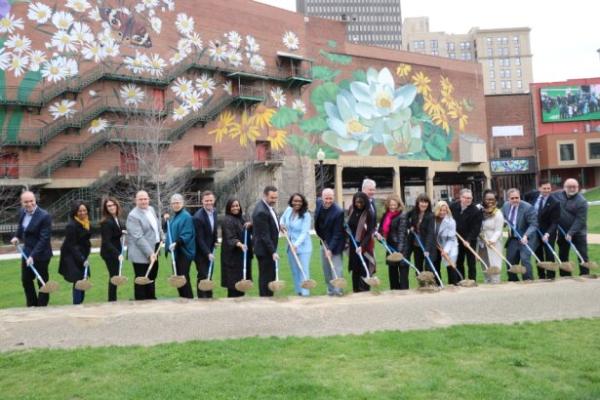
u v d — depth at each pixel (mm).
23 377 5270
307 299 7816
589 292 8148
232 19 38656
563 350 5820
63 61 30703
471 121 55438
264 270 8570
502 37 141250
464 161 53375
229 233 8688
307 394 4641
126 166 33062
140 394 4711
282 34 41625
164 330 6676
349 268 9133
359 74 46469
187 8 36250
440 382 4891
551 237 9680
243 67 39000
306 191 41438
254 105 39562
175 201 8641
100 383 5035
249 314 7031
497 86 140125
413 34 146125
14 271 16406
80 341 6457
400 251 8828
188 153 36156
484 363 5449
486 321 7242
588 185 64188
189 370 5340
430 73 51781
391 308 7352
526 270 9578
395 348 5953
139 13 33906
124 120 33062
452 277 9320
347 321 7031
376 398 4547
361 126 46031
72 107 31141
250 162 36812
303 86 42750
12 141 28875
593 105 64438
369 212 8750
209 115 36438
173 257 8469
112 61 32500
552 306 7715
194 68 36438
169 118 35188
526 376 5062
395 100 48656
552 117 64250
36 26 29938
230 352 5848
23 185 29078
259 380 4996
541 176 64812
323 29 44656
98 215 31172
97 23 32031
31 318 6828
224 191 36312
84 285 7871
